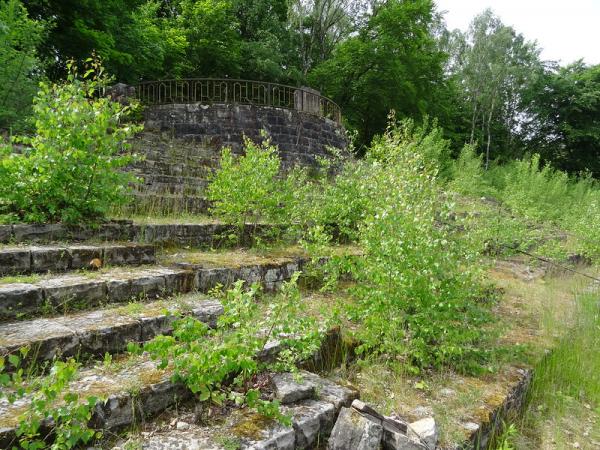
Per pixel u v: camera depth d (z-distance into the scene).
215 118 13.68
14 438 1.99
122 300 3.71
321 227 5.45
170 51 18.97
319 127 15.19
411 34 24.48
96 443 2.24
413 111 25.86
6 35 7.77
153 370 2.72
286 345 3.31
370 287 4.20
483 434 3.18
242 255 5.70
